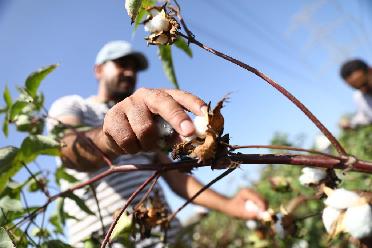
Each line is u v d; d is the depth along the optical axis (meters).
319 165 0.43
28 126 0.83
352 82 2.05
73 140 0.70
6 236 0.54
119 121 0.42
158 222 0.63
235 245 1.48
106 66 1.18
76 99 1.04
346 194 0.44
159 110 0.40
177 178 1.05
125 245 0.67
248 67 0.45
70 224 0.96
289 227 0.74
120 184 0.95
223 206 0.99
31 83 0.73
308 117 0.43
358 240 0.43
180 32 0.49
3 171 0.64
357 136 1.68
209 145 0.39
